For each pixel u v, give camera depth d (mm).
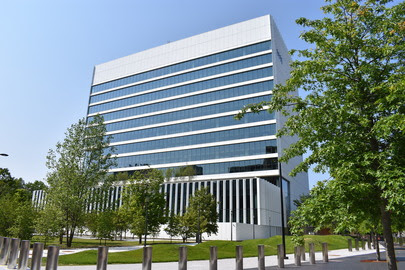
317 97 8992
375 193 7797
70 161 32188
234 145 66562
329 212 8070
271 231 61594
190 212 46406
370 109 8188
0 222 31250
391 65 8633
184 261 10625
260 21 72688
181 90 78500
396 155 7379
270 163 61875
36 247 10719
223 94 71750
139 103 84500
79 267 13602
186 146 72375
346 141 8172
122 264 15508
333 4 9344
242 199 60625
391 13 8789
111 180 34656
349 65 8961
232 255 21375
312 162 9008
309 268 14469
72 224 30234
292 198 71500
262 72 68438
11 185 83062
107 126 87875
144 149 78562
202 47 79188
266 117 64812
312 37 9094
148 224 35562
